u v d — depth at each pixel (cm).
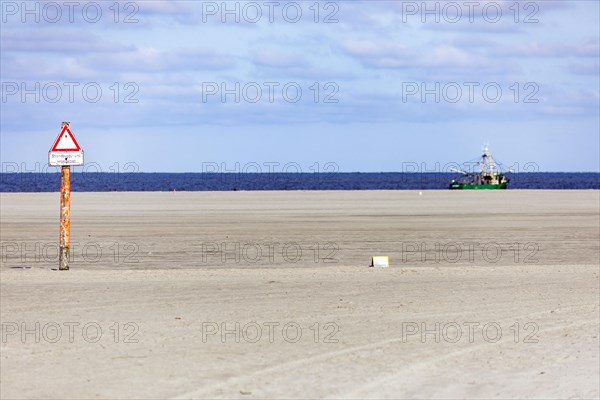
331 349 1789
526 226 5991
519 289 2614
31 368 1622
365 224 6141
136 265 3581
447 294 2512
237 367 1633
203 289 2598
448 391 1466
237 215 7200
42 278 2842
